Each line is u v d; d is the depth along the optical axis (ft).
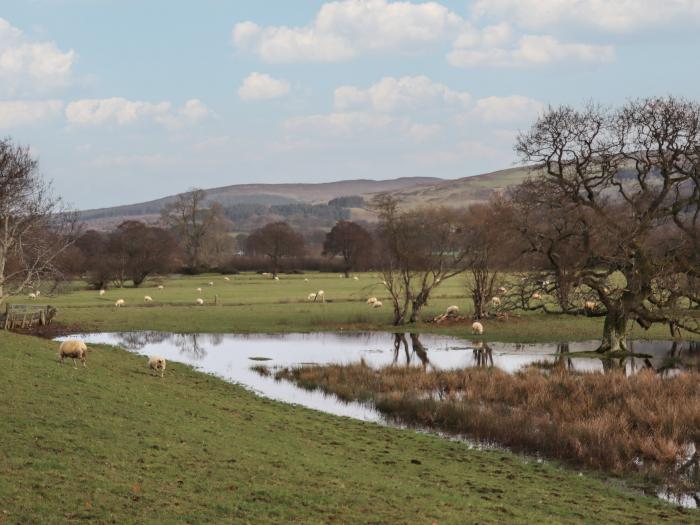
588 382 105.50
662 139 139.95
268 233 485.97
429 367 135.95
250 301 277.44
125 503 43.65
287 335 189.98
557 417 87.86
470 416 88.33
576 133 145.07
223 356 151.43
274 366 137.39
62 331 188.96
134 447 57.00
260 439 68.80
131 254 378.12
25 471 46.96
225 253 494.59
